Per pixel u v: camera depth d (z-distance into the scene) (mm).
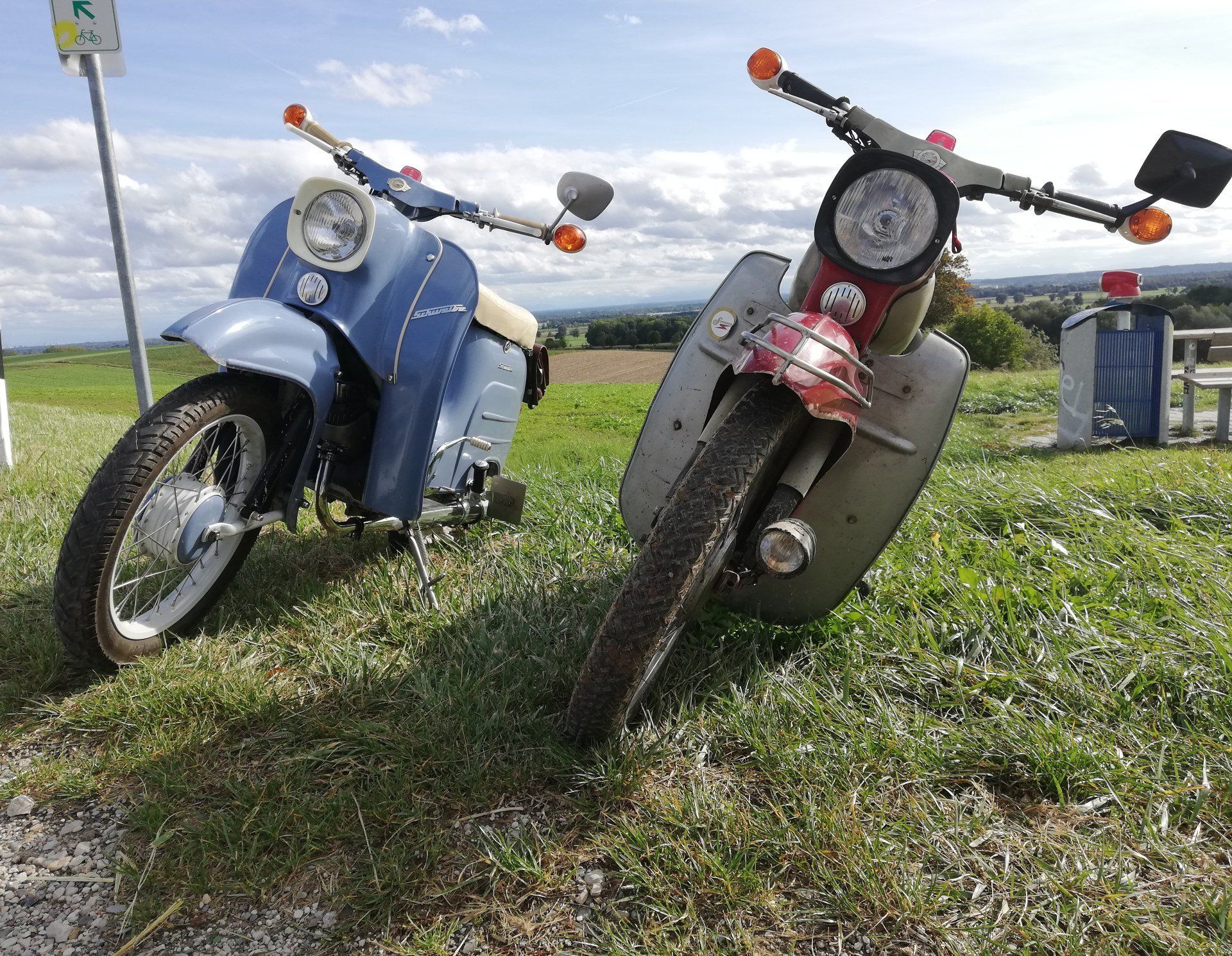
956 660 2611
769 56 2477
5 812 1991
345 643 2766
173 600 2770
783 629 2887
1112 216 2410
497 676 2547
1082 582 3178
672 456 2812
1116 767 2094
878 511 2639
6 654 2609
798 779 2072
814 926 1674
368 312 2869
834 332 2084
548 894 1758
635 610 1899
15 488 4562
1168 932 1619
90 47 4262
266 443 2766
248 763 2150
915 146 2412
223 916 1702
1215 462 5520
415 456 2930
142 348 4590
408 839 1886
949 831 1887
